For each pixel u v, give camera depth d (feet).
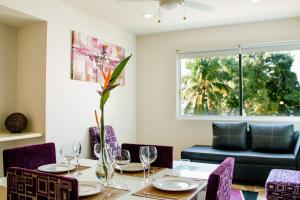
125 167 5.98
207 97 15.12
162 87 15.90
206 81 15.15
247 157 11.54
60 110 10.97
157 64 16.03
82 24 12.07
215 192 3.77
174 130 15.62
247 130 13.44
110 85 4.47
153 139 16.14
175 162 7.59
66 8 11.22
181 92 15.74
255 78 14.10
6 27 10.72
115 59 14.30
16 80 11.05
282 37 13.32
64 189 3.38
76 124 11.78
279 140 12.26
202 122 14.96
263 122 13.70
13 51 10.95
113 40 14.21
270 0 10.78
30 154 6.38
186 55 15.40
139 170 5.87
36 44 10.57
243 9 11.82
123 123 15.20
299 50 13.20
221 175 3.90
